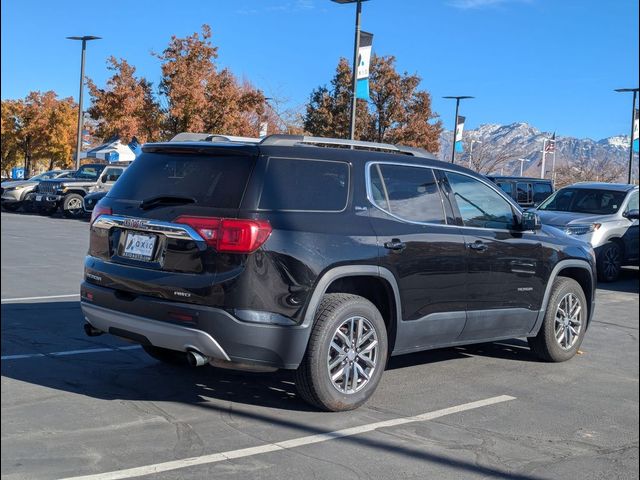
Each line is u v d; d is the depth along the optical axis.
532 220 6.77
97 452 4.45
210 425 5.04
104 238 5.58
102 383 5.89
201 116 32.19
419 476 4.34
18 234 18.45
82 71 33.12
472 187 6.61
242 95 33.53
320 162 5.47
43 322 7.98
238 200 4.99
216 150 5.28
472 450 4.82
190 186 5.23
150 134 32.34
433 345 6.21
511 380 6.67
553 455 4.82
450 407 5.74
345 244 5.30
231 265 4.87
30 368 6.20
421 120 37.38
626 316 10.30
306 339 5.10
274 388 5.99
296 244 5.04
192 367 6.50
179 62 31.34
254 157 5.16
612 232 13.70
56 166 53.47
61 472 4.12
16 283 10.60
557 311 7.34
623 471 4.60
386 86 37.12
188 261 4.98
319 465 4.42
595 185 14.86
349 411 5.49
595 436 5.24
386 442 4.87
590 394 6.30
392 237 5.63
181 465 4.31
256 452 4.57
